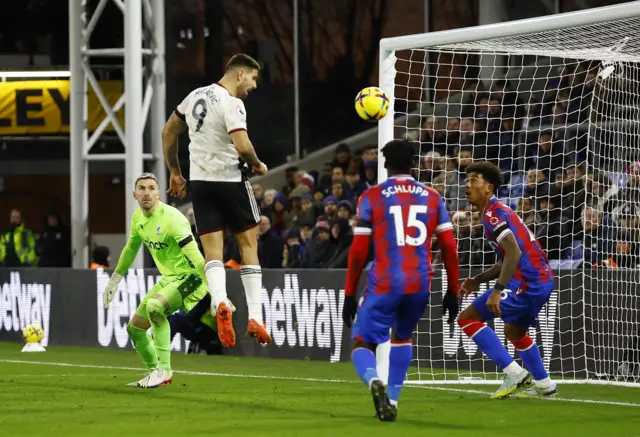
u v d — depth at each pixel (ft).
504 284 92.53
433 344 127.24
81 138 176.55
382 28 209.36
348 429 73.46
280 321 144.66
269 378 117.08
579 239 132.26
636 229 127.75
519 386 96.53
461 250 141.38
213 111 90.48
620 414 84.48
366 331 76.74
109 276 163.43
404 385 110.32
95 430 72.28
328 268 153.89
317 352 140.56
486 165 94.27
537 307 96.07
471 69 190.29
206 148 91.30
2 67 235.61
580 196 135.95
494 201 94.32
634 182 128.98
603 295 117.60
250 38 219.82
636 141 129.90
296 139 217.15
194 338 151.64
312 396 96.58
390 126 108.37
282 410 85.10
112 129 229.66
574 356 117.60
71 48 175.83
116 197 243.40
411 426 75.51
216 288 90.53
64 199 244.42
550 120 158.10
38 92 209.97
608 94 144.25
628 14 96.12
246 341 148.25
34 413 82.48
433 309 127.34
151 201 100.37
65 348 165.68
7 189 245.24
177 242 99.60
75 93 176.24
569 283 118.01
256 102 219.20
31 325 160.97
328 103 214.69
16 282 179.11
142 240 103.76
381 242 76.54
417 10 205.77
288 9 216.95
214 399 93.35
